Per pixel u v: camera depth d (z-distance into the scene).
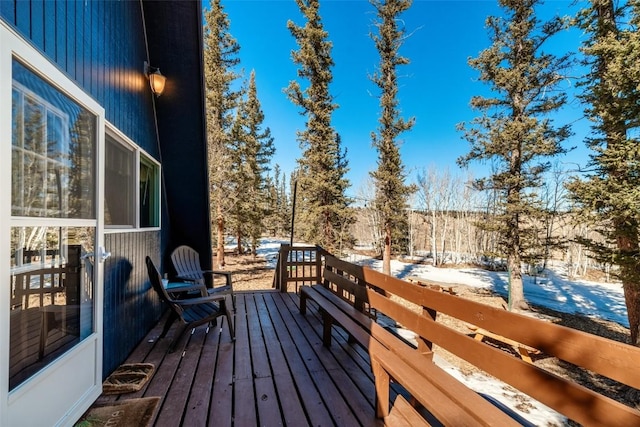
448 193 17.77
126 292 2.64
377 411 1.69
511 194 7.86
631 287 4.65
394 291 2.09
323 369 2.29
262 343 2.81
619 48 3.93
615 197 4.12
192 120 4.06
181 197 4.62
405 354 1.64
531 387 1.08
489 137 7.87
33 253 1.45
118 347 2.40
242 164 11.75
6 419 1.18
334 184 11.30
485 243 15.77
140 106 3.28
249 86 12.71
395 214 10.55
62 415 1.55
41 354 1.45
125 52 2.81
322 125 10.77
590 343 0.94
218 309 2.98
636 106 3.96
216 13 10.42
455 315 1.51
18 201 1.35
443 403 1.25
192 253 4.39
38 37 1.45
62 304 1.65
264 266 12.69
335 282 3.26
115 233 2.45
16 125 1.34
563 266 14.97
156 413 1.74
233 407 1.80
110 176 2.52
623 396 4.11
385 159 10.44
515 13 7.57
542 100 7.50
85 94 1.89
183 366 2.35
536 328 1.12
